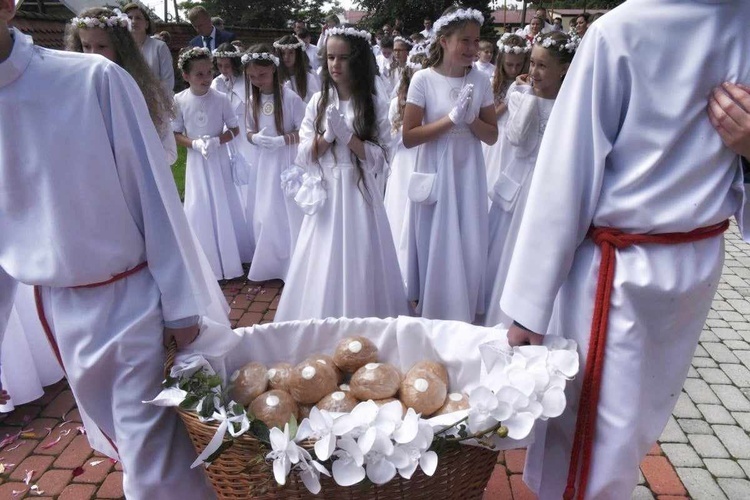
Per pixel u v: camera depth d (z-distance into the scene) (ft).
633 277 4.89
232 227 14.82
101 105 5.11
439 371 6.40
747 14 4.50
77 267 5.19
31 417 9.62
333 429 4.57
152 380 5.61
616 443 5.10
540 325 5.19
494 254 11.59
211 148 13.92
